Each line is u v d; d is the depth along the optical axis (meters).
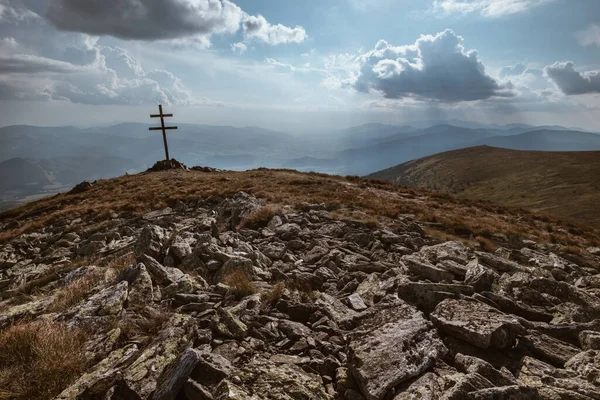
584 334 6.45
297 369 5.64
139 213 26.66
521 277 10.18
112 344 6.21
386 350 5.66
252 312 7.76
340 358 6.19
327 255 13.16
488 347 6.10
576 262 16.39
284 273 11.19
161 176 45.88
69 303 8.20
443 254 12.43
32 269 17.28
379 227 18.22
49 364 5.28
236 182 36.22
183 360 5.14
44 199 41.44
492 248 16.08
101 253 16.67
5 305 10.17
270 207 21.66
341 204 24.50
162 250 12.45
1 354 5.54
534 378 5.21
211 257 11.98
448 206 30.33
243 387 4.77
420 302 8.20
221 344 6.40
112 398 4.81
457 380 4.73
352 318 7.49
